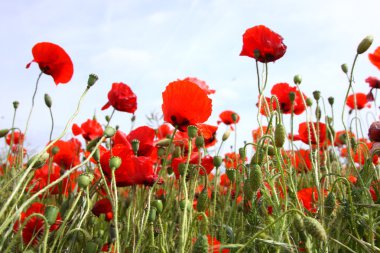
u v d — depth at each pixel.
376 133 0.41
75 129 0.73
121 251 0.38
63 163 0.58
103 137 0.34
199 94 0.38
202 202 0.38
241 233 0.38
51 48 0.46
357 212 0.36
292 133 0.51
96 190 0.40
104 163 0.38
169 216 0.51
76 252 0.39
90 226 0.45
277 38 0.47
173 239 0.41
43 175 0.55
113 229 0.37
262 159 0.39
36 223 0.40
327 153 0.54
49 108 0.57
